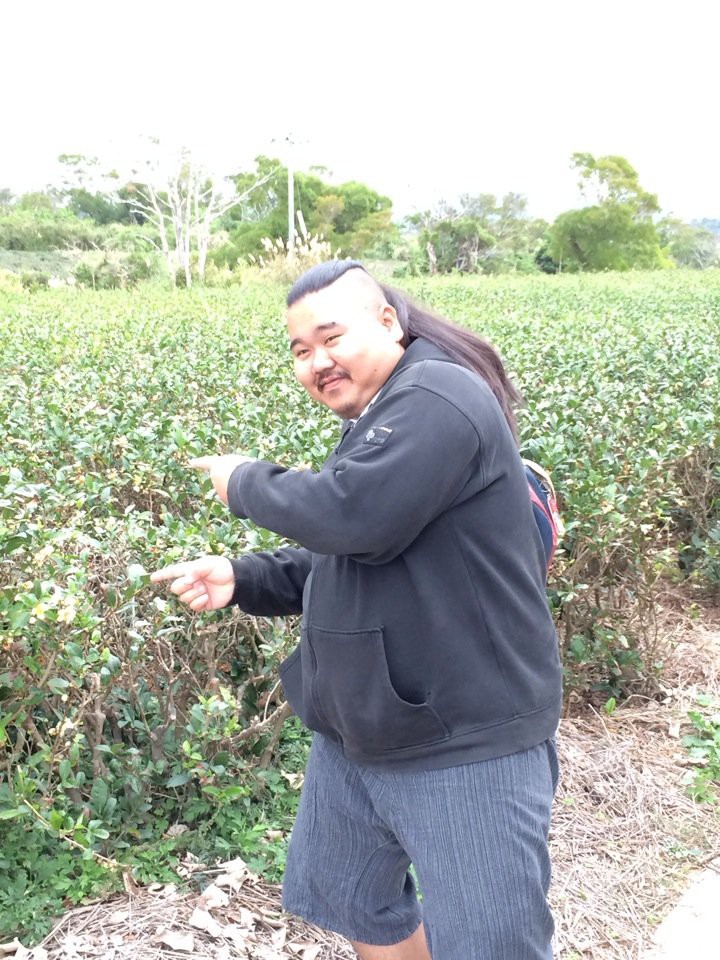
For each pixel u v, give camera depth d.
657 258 54.66
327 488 1.58
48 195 60.94
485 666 1.65
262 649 2.86
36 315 13.02
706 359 6.57
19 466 3.72
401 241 54.69
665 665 4.14
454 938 1.67
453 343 1.80
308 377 1.79
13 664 2.62
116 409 4.76
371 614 1.67
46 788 2.59
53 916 2.51
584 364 6.35
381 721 1.68
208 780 2.70
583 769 3.37
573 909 2.70
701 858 2.94
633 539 3.77
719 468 4.78
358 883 1.98
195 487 3.66
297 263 26.67
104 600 2.84
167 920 2.51
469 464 1.61
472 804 1.66
